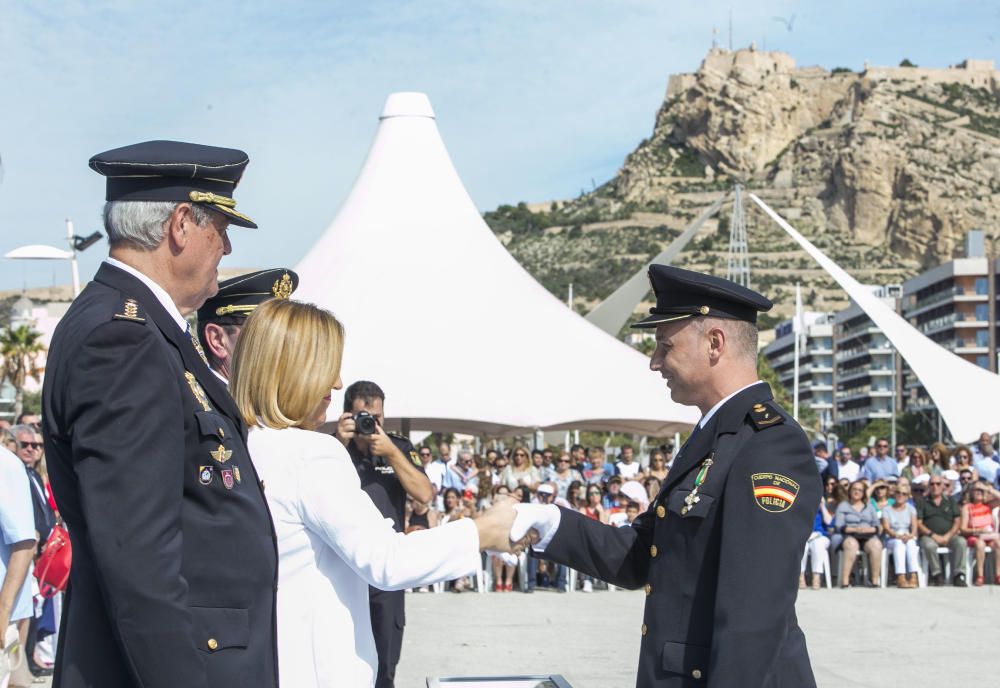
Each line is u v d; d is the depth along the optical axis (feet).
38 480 23.22
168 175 8.86
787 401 263.08
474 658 29.40
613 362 56.08
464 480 54.29
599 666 28.14
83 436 7.82
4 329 161.79
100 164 8.77
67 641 8.38
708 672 9.22
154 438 7.95
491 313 56.59
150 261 8.89
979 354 292.40
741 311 10.41
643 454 126.11
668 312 10.46
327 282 57.67
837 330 385.09
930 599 43.01
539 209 643.04
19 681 21.98
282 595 9.12
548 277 513.86
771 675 9.53
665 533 10.03
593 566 10.52
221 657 8.28
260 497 8.86
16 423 29.63
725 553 9.32
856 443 298.35
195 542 8.36
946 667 28.27
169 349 8.52
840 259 530.27
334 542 9.09
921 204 546.26
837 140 591.78
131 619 7.63
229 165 9.10
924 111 591.37
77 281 46.09
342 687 9.09
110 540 7.64
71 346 8.09
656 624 9.93
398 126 63.62
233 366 9.70
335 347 9.82
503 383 53.06
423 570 9.18
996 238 534.37
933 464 54.44
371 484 17.56
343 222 61.21
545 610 39.96
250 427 9.51
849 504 47.39
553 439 116.37
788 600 9.18
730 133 632.79
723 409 10.14
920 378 89.92
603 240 543.39
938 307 309.63
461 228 60.64
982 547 47.26
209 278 9.26
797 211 577.84
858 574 48.34
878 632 34.37
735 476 9.57
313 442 9.38
